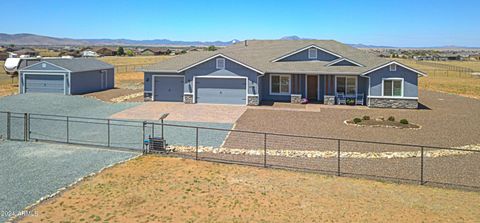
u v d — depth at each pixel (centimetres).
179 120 2419
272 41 4372
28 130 1991
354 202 1120
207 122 2356
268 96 3369
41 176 1344
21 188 1229
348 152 1681
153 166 1461
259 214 1038
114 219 1007
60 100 3238
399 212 1050
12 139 1912
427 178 1345
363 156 1622
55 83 3656
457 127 2252
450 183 1295
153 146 1667
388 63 2931
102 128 2180
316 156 1622
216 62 3112
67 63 3819
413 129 2188
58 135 2008
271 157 1602
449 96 3862
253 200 1132
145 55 14075
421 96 3856
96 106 3008
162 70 3225
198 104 3125
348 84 3212
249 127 2211
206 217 1019
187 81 3169
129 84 4866
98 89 4112
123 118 2480
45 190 1212
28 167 1449
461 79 6084
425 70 7975
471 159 1587
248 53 3897
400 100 2956
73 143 1828
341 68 3197
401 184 1284
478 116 2628
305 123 2342
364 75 3012
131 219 1007
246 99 3091
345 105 3127
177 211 1055
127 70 7106
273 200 1133
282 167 1464
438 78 6275
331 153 1667
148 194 1175
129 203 1108
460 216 1024
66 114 2622
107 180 1302
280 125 2275
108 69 4316
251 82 3072
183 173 1378
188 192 1194
